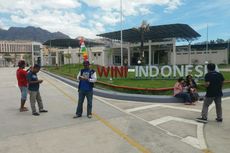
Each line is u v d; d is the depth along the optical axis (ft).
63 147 21.34
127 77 74.54
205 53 231.09
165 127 27.66
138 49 220.02
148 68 71.56
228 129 27.02
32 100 33.19
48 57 299.99
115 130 26.27
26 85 35.63
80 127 27.37
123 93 48.06
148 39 201.98
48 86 68.49
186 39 203.92
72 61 268.62
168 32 175.01
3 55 378.12
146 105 40.78
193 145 21.94
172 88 49.73
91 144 22.06
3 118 31.65
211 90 29.43
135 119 31.19
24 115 33.22
